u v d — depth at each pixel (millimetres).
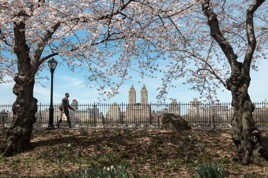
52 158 9453
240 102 8852
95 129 15312
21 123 10469
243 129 8664
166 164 8648
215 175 5297
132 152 10117
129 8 10125
